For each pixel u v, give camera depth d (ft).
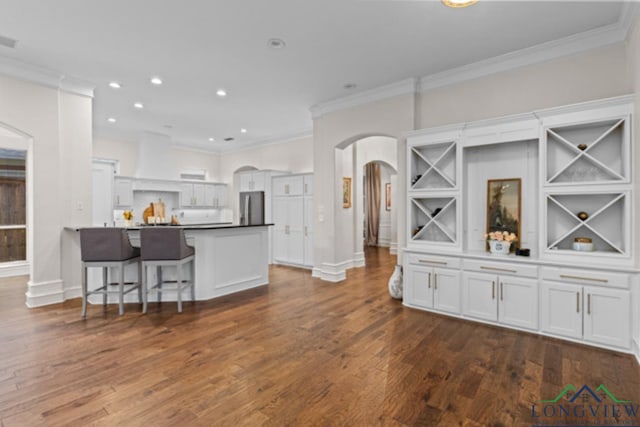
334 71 12.93
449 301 11.64
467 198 12.42
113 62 12.09
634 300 8.44
